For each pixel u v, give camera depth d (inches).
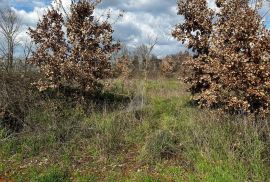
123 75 928.3
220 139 366.9
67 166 374.3
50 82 546.3
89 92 591.2
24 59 564.7
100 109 559.5
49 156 395.5
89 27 562.3
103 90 657.6
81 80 550.6
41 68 558.9
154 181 332.5
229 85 423.5
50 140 423.5
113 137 421.4
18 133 439.2
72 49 558.3
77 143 421.1
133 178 344.2
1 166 377.7
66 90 579.2
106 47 589.3
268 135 363.3
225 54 430.3
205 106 509.4
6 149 409.1
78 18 576.4
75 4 573.0
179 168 353.7
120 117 481.4
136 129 454.3
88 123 473.1
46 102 519.2
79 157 394.0
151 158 375.9
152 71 1357.0
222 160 347.6
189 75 606.5
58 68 545.3
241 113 424.2
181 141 392.8
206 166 342.3
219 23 548.7
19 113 478.6
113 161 383.2
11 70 528.4
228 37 457.4
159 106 596.4
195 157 363.6
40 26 569.9
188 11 592.4
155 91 782.5
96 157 391.5
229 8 541.3
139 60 1178.0
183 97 689.0
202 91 554.9
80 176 355.9
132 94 691.4
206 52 581.9
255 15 438.0
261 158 343.6
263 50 415.8
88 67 556.1
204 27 572.1
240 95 435.8
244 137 363.6
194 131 390.9
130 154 398.6
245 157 345.4
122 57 1010.7
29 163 385.1
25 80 525.7
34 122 467.5
